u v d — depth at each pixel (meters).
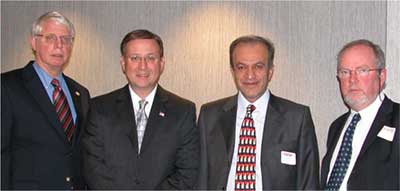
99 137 2.74
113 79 4.12
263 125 2.80
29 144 2.72
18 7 4.35
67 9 4.23
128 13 4.09
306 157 2.75
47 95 2.82
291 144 2.75
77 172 2.90
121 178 2.68
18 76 2.82
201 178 2.79
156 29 4.02
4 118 2.66
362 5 3.63
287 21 3.76
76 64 4.21
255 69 2.72
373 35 3.60
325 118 3.69
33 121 2.73
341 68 2.64
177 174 2.77
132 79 2.74
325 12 3.70
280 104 2.85
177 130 2.77
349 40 3.65
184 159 2.77
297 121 2.78
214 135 2.83
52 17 2.86
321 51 3.70
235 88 3.84
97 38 4.16
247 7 3.84
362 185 2.42
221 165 2.76
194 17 3.94
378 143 2.44
